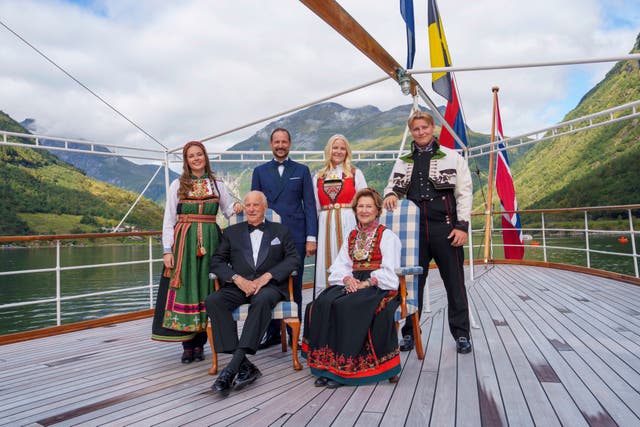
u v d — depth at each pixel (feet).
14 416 6.19
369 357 7.25
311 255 9.93
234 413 6.10
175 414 6.12
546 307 13.56
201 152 9.34
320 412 6.03
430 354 8.96
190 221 9.05
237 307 8.21
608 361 7.94
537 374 7.33
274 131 10.40
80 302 56.80
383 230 8.52
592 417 5.49
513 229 27.71
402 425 5.45
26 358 9.66
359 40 9.11
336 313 7.49
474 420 5.52
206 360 9.29
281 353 9.78
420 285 9.48
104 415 6.15
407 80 11.19
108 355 9.84
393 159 24.40
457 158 9.21
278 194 10.14
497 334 10.37
